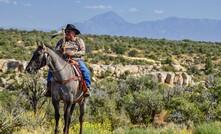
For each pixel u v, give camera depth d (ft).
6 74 231.71
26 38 386.52
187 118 81.61
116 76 258.37
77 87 30.25
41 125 39.27
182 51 396.16
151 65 292.40
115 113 86.69
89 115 83.97
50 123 42.88
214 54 383.45
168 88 109.50
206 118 79.97
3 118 32.12
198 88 108.27
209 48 424.87
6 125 32.19
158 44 451.94
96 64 275.59
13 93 94.32
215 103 87.40
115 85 139.85
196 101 95.45
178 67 304.30
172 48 421.18
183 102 90.07
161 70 285.43
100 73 255.50
